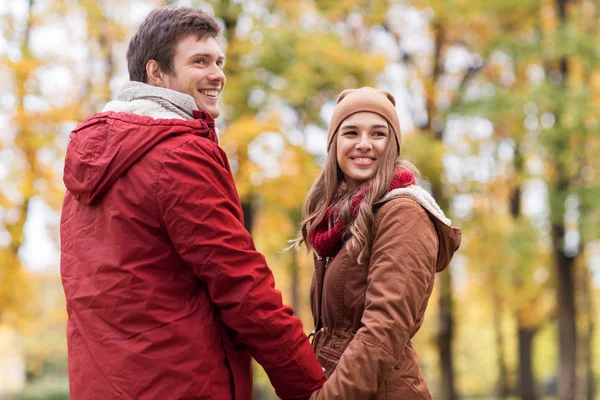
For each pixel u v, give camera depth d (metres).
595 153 13.70
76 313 2.47
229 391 2.44
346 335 2.70
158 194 2.38
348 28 13.93
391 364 2.50
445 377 16.05
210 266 2.38
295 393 2.49
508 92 13.73
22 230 10.52
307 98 10.80
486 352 31.00
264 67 10.62
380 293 2.54
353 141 2.77
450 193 14.46
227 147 10.09
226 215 2.42
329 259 2.82
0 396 24.59
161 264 2.41
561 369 15.08
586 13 15.29
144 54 2.63
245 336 2.42
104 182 2.43
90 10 10.84
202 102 2.66
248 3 10.91
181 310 2.40
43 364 26.98
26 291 10.83
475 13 13.88
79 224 2.52
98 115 2.52
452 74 15.41
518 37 14.36
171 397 2.34
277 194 10.33
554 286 17.36
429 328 18.72
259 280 2.42
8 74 10.34
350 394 2.46
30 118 10.23
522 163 14.93
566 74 14.55
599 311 24.03
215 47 2.66
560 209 13.71
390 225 2.60
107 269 2.42
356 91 2.84
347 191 2.86
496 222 15.38
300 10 12.09
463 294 18.98
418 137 13.11
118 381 2.36
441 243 2.72
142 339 2.37
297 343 2.46
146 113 2.50
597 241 13.73
